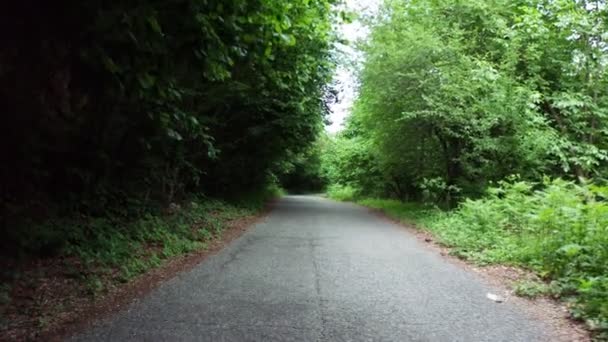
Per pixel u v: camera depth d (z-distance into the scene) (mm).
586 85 14570
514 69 14039
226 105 16047
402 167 20812
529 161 13648
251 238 11438
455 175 16656
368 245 10438
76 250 7453
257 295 6020
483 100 14188
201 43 6410
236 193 20875
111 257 7574
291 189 61000
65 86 7004
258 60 8391
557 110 15219
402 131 17688
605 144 14625
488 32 15805
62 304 5453
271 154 22234
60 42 5688
